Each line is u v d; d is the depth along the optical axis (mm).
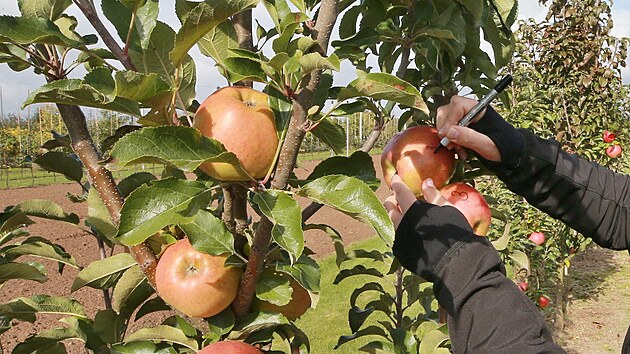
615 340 6785
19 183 24750
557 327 7027
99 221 1401
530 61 7602
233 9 1059
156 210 1074
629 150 9727
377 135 1810
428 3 1532
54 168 1724
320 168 1380
